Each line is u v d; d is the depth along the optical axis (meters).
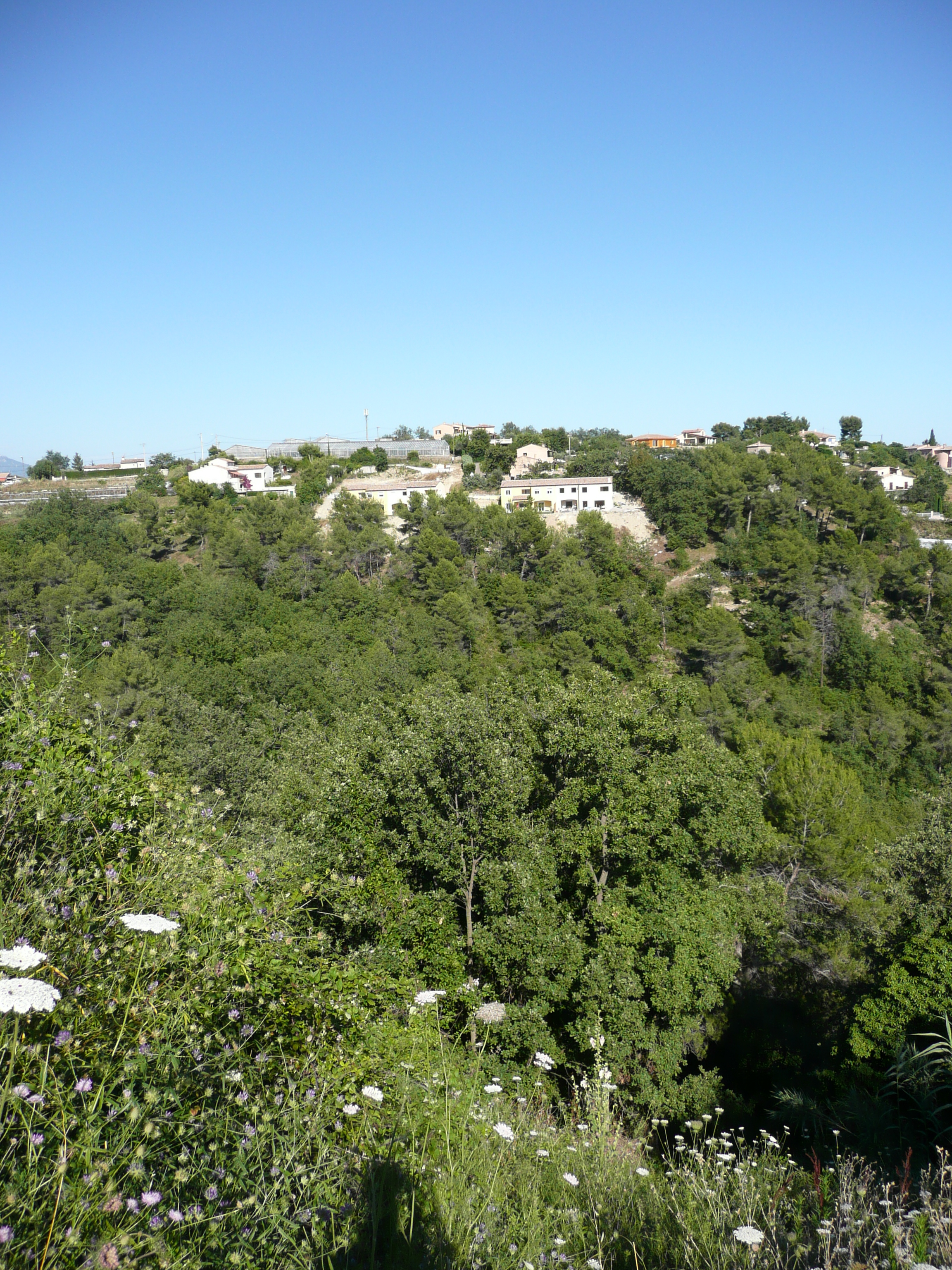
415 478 97.62
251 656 47.31
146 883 3.45
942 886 13.76
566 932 11.97
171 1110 2.41
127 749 4.88
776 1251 2.79
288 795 15.30
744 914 15.97
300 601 60.38
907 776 42.00
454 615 54.84
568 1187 3.40
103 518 72.12
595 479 87.69
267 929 3.92
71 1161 1.98
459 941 10.56
